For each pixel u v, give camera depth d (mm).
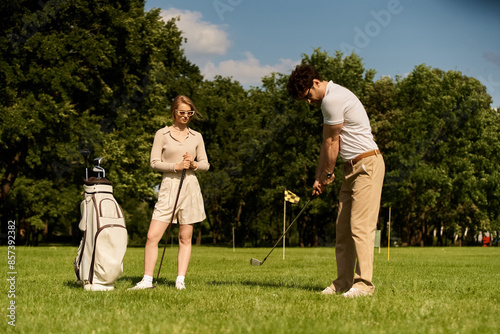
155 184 32625
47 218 38594
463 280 8570
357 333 3488
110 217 5680
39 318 3945
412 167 41812
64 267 10234
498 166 45344
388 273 10477
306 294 5461
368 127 5750
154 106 31719
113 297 5059
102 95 27891
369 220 5625
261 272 10234
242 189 47156
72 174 33719
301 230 47500
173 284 6797
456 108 43312
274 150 42188
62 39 24609
